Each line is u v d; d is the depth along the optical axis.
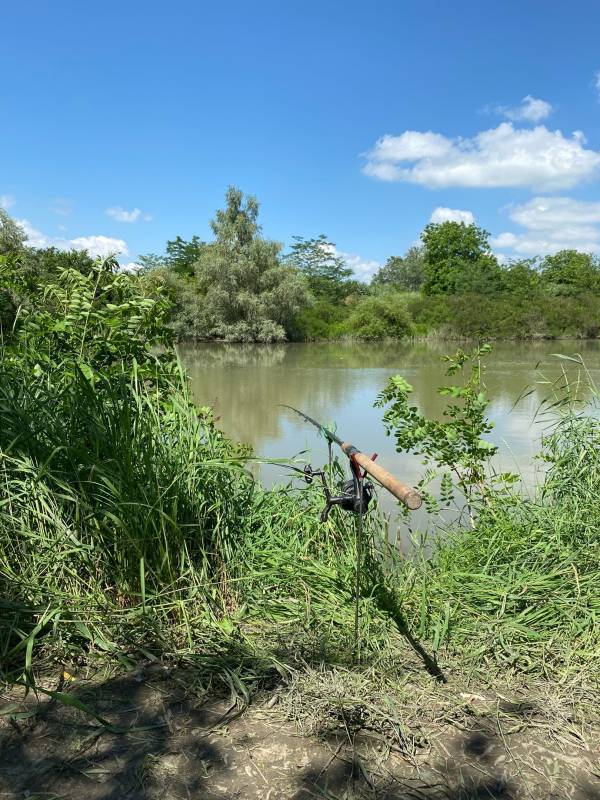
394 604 2.72
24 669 2.19
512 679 2.27
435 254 61.00
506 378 15.20
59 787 1.70
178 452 3.06
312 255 65.00
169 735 1.93
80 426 2.97
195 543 2.95
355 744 1.91
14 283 4.31
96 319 3.87
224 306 36.53
